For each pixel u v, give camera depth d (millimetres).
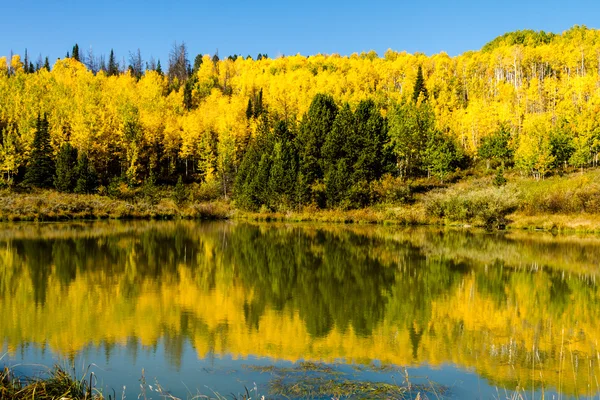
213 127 88500
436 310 15953
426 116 78188
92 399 7949
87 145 75125
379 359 11203
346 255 28219
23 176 72062
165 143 83500
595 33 150875
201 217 58656
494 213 48406
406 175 76750
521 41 164250
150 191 64500
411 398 8984
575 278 21984
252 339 12539
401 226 50688
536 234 42531
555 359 11406
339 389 9258
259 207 62406
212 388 9312
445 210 52594
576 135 74500
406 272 22891
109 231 39000
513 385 9789
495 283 20656
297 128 82000
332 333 13227
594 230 44062
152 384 9484
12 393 7605
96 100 97125
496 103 95500
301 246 32219
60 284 18766
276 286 19391
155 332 12953
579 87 93938
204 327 13547
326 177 63250
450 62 139250
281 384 9492
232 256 27250
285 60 162750
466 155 83125
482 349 12055
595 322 14750
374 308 16125
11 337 12320
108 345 11844
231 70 154125
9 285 18453
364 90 123438
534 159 66000
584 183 57094
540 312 15875
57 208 50781
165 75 143500
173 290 18156
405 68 134875
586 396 9320
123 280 19797
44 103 90000
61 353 11211
